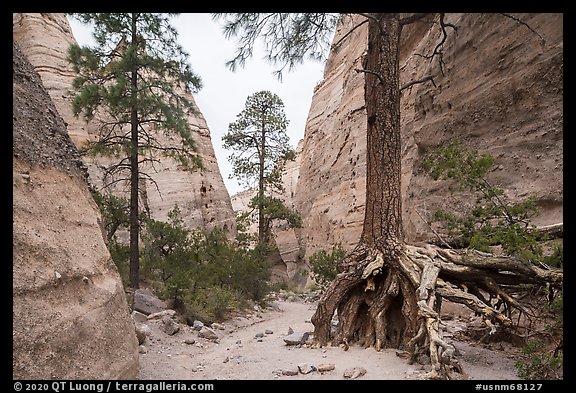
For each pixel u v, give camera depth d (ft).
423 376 17.13
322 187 93.81
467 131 36.73
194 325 30.14
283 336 28.58
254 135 101.14
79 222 15.80
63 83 69.77
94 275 14.88
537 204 27.35
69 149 18.06
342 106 93.50
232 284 46.42
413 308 22.45
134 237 38.65
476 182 25.58
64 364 10.89
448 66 41.09
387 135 26.48
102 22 38.96
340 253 58.29
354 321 25.21
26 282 10.59
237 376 18.02
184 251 46.01
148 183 84.79
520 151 30.14
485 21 36.27
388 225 25.50
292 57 25.29
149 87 40.27
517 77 31.40
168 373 18.43
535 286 21.65
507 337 23.54
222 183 103.40
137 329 23.35
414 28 58.03
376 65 27.09
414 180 44.62
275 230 109.60
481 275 22.54
